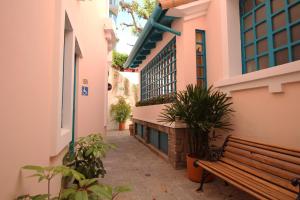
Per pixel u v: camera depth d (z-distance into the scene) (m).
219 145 4.27
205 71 4.94
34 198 1.25
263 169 2.65
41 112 1.74
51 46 2.06
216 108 3.79
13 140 1.19
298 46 2.89
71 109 3.13
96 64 6.16
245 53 3.97
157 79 7.45
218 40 4.36
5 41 1.09
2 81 1.07
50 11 1.99
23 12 1.33
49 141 2.02
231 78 3.78
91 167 2.85
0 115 1.05
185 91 4.22
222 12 4.16
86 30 4.84
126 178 4.07
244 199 3.09
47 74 1.92
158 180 3.94
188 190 3.45
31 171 1.50
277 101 2.91
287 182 2.26
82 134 4.64
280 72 2.73
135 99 14.17
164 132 5.82
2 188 1.06
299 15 2.88
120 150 6.93
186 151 4.67
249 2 3.86
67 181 2.89
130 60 9.25
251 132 3.41
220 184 3.71
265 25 3.47
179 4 4.17
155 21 5.21
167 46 6.26
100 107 6.94
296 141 2.62
